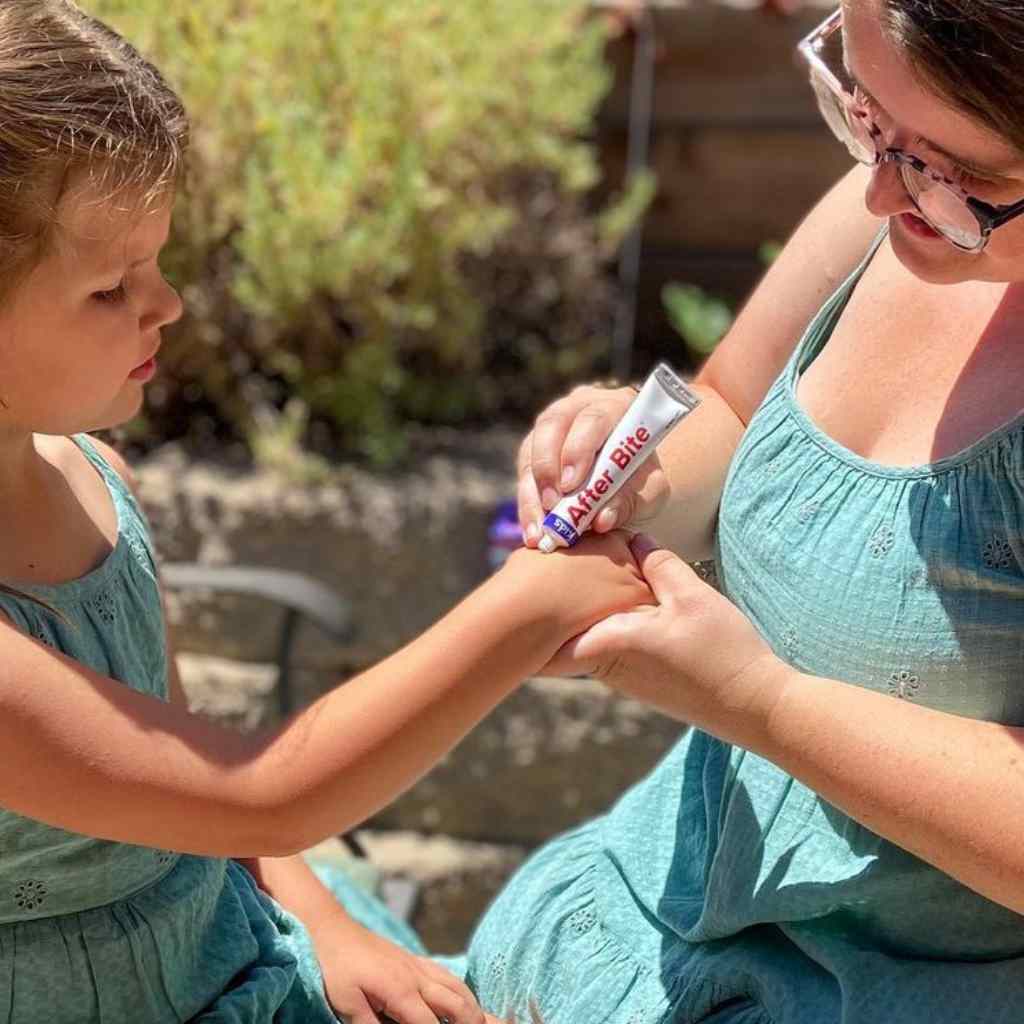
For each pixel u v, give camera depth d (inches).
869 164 46.8
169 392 118.2
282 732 46.5
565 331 132.3
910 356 51.1
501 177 125.7
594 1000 53.9
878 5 41.3
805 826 50.8
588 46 124.3
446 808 115.1
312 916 59.0
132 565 52.0
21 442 48.4
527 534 50.6
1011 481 46.1
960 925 48.7
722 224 140.0
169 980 51.8
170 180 45.9
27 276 43.4
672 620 47.1
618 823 59.2
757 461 52.6
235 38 108.4
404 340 122.1
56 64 43.8
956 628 46.7
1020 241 43.9
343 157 111.7
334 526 110.5
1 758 43.6
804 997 49.7
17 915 48.4
